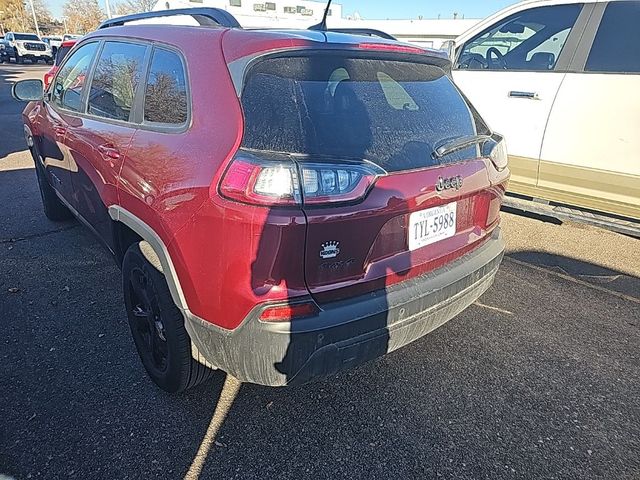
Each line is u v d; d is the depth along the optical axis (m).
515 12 4.61
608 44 3.99
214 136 1.90
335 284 1.87
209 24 2.52
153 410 2.32
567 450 2.19
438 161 2.19
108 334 2.90
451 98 2.53
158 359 2.42
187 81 2.13
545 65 4.34
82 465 2.01
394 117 2.14
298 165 1.74
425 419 2.34
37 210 4.99
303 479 1.99
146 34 2.58
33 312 3.10
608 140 3.96
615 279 3.86
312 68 2.01
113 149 2.51
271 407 2.37
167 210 2.02
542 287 3.70
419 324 2.15
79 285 3.46
